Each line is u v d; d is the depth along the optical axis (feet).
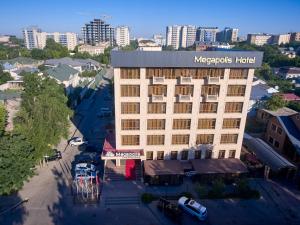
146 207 153.38
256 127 266.98
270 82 470.80
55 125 203.10
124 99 167.94
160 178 171.12
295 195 167.43
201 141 185.47
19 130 180.04
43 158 192.85
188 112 176.24
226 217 146.82
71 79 374.63
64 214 146.72
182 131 180.34
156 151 184.14
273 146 222.89
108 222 141.49
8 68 481.87
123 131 176.55
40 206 152.56
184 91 170.71
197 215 143.64
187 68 164.66
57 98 252.01
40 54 650.43
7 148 156.66
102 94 406.21
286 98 341.41
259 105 296.10
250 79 171.01
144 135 178.70
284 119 212.84
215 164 182.50
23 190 166.71
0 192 150.10
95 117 301.84
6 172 150.00
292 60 605.73
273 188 173.68
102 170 191.21
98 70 555.69
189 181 178.40
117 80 163.22
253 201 160.35
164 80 163.94
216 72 167.84
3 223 138.92
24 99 250.78
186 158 188.96
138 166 185.57
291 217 148.15
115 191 165.99
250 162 195.11
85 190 166.61
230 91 173.47
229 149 190.08
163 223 141.79
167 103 171.12
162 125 177.88
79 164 188.34
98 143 235.20
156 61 157.38
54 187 170.81
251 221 144.36
